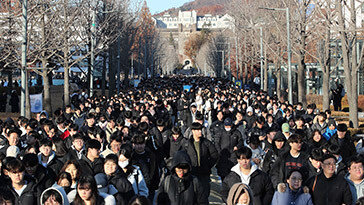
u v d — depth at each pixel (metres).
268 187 6.87
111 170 6.28
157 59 107.12
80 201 5.56
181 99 21.00
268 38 39.16
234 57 74.69
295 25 27.75
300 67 27.84
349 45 21.28
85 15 28.56
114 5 36.56
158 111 18.14
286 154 7.87
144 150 8.22
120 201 5.90
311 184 6.71
